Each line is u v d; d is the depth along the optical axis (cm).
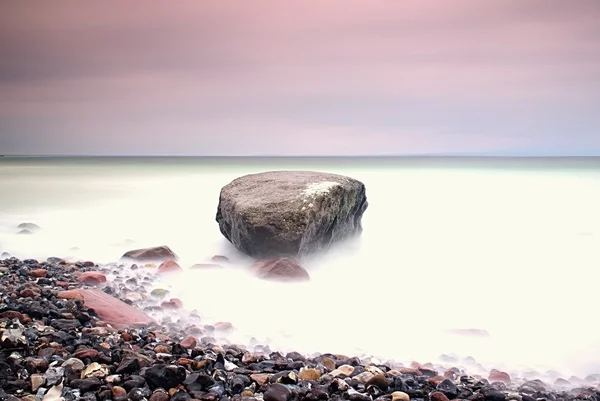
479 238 646
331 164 3581
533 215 848
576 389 233
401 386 221
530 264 508
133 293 366
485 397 215
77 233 644
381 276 454
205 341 281
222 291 391
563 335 318
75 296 316
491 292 407
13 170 2161
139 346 256
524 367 271
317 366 244
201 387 206
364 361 263
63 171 2052
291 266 411
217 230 660
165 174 1808
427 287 421
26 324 263
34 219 748
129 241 588
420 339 307
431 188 1292
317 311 353
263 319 334
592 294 405
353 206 525
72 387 197
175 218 754
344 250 539
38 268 419
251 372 229
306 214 441
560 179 1599
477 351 291
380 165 3281
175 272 438
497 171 2169
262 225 441
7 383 197
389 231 684
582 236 666
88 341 246
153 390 202
